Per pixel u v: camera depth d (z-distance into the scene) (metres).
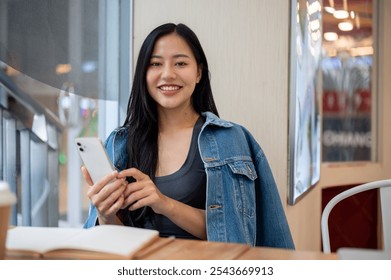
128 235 0.92
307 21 2.42
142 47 1.62
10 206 0.76
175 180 1.56
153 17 2.27
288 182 2.09
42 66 2.30
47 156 2.61
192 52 1.62
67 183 3.57
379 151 3.75
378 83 3.75
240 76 2.14
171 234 1.52
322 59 3.35
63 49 2.33
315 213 2.97
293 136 2.07
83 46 2.36
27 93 2.36
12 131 2.43
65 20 2.33
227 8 2.16
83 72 2.37
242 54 2.14
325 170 3.21
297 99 2.10
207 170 1.54
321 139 3.22
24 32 2.26
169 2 2.24
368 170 3.59
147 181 1.37
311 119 2.67
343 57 3.54
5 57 2.25
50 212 2.68
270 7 2.08
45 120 2.51
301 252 0.89
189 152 1.59
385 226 1.41
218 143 1.59
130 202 1.35
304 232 2.59
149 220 1.54
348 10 3.54
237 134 1.64
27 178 2.51
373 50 3.75
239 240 1.50
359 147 3.69
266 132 2.11
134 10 2.29
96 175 1.34
